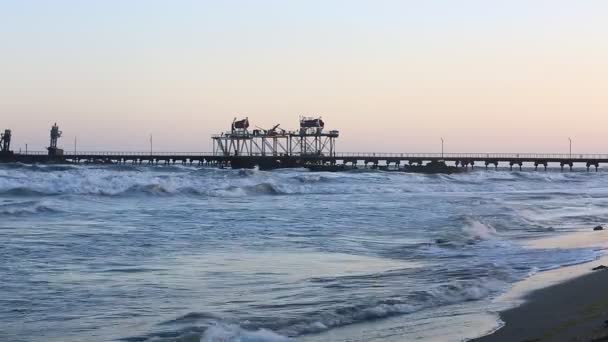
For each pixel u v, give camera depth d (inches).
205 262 644.1
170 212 1181.1
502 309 455.8
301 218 1109.1
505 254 731.4
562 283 547.8
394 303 468.8
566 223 1115.9
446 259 692.7
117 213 1140.5
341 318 429.7
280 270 607.8
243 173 2395.4
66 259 647.1
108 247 730.8
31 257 655.1
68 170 2290.8
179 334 387.5
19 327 407.2
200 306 461.4
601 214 1309.1
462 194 2090.3
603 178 3447.3
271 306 460.4
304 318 423.2
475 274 593.6
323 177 2434.8
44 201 1250.6
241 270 604.4
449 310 456.1
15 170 2261.3
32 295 490.6
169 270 598.2
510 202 1606.8
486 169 4092.0
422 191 2304.4
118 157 4089.6
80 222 984.3
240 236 852.6
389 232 920.3
